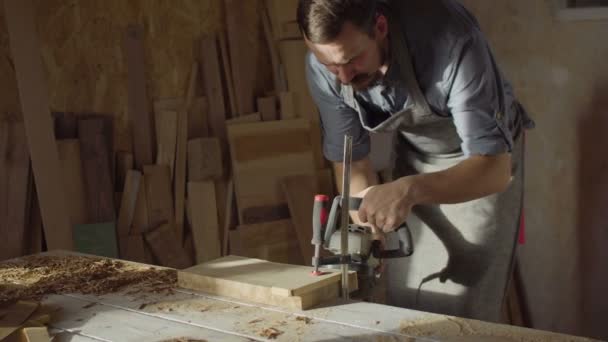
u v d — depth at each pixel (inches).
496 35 137.1
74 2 123.7
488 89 72.0
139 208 130.5
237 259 73.4
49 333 58.7
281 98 141.4
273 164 139.3
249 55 142.8
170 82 135.6
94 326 60.0
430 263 93.9
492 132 72.3
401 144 98.3
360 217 70.7
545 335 52.9
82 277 73.9
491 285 90.7
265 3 143.9
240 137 137.1
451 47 71.6
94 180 124.0
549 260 135.9
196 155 134.5
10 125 116.0
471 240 89.9
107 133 128.3
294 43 143.3
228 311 62.0
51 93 122.7
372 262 73.7
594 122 125.4
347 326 57.0
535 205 136.8
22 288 70.7
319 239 66.8
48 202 116.2
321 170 145.9
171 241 131.4
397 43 73.5
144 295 67.6
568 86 128.1
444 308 93.0
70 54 124.0
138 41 130.2
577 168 129.0
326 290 64.3
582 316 132.2
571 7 128.0
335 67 67.7
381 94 79.9
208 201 135.5
